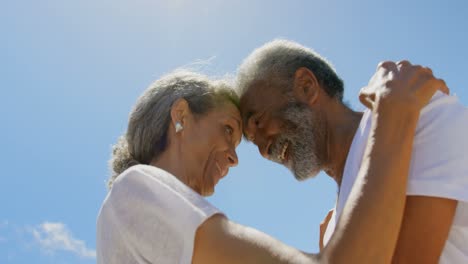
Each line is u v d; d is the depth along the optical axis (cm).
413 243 180
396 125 183
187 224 171
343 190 205
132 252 179
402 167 176
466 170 183
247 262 162
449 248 183
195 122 232
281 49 275
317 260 162
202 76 244
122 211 184
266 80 271
